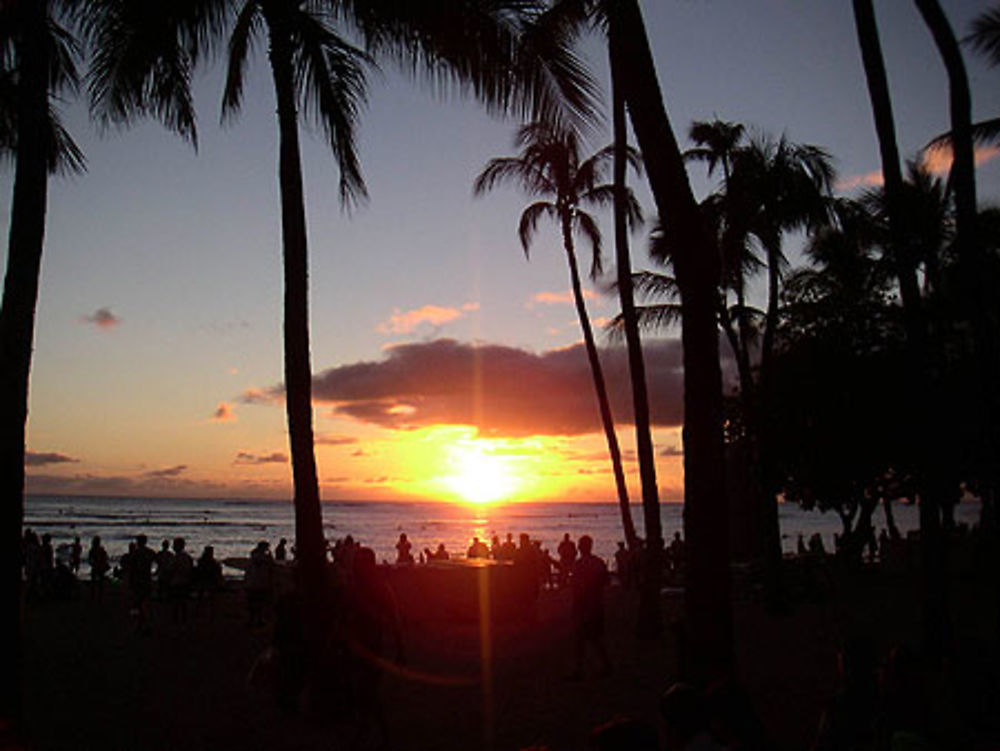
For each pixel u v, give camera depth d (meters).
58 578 26.39
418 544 90.69
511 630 18.97
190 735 9.86
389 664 14.32
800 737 9.27
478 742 9.45
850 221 25.39
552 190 25.84
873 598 24.78
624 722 3.77
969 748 6.29
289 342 11.40
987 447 12.69
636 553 23.28
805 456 30.56
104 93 12.16
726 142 23.86
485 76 10.95
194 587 22.88
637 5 8.67
